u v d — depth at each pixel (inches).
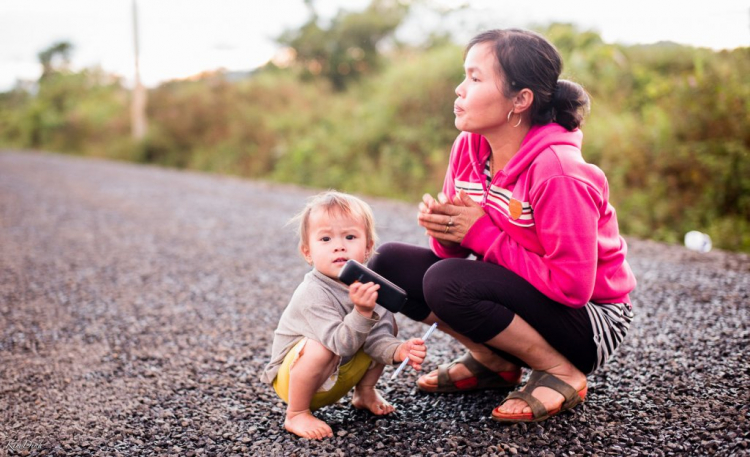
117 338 136.6
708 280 161.5
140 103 707.4
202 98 631.2
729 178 245.6
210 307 157.3
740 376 102.1
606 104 335.6
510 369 99.4
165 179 455.2
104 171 523.8
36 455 88.0
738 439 82.0
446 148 377.1
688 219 243.9
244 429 93.6
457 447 83.8
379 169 399.2
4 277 190.5
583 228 77.3
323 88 624.1
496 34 81.9
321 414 96.4
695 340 118.6
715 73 291.3
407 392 103.4
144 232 259.3
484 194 87.7
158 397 106.4
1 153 779.4
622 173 275.6
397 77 443.2
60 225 277.4
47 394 109.0
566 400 87.8
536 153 80.4
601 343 85.9
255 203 330.0
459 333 89.2
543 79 80.7
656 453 80.4
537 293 83.6
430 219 86.7
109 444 90.7
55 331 142.3
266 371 92.2
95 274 193.8
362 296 78.4
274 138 521.0
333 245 86.0
